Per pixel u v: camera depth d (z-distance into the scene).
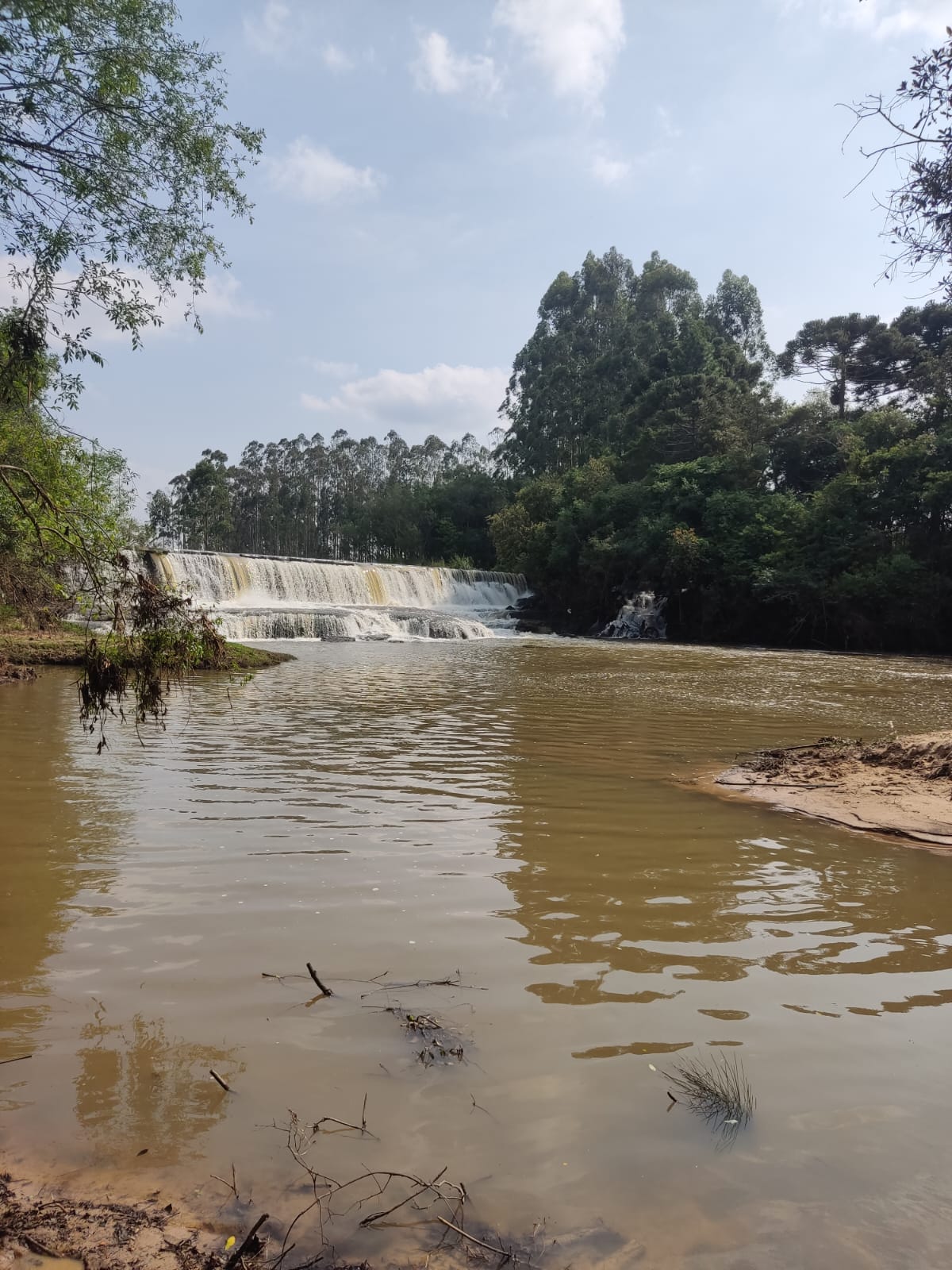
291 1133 2.96
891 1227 2.55
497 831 6.93
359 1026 3.69
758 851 6.61
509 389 97.38
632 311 90.81
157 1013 3.77
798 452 53.03
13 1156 2.81
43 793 7.86
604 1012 3.88
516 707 15.59
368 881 5.60
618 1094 3.23
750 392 63.44
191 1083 3.24
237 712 13.80
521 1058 3.47
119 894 5.26
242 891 5.36
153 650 7.22
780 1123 3.06
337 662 25.19
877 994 4.15
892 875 6.07
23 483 11.89
